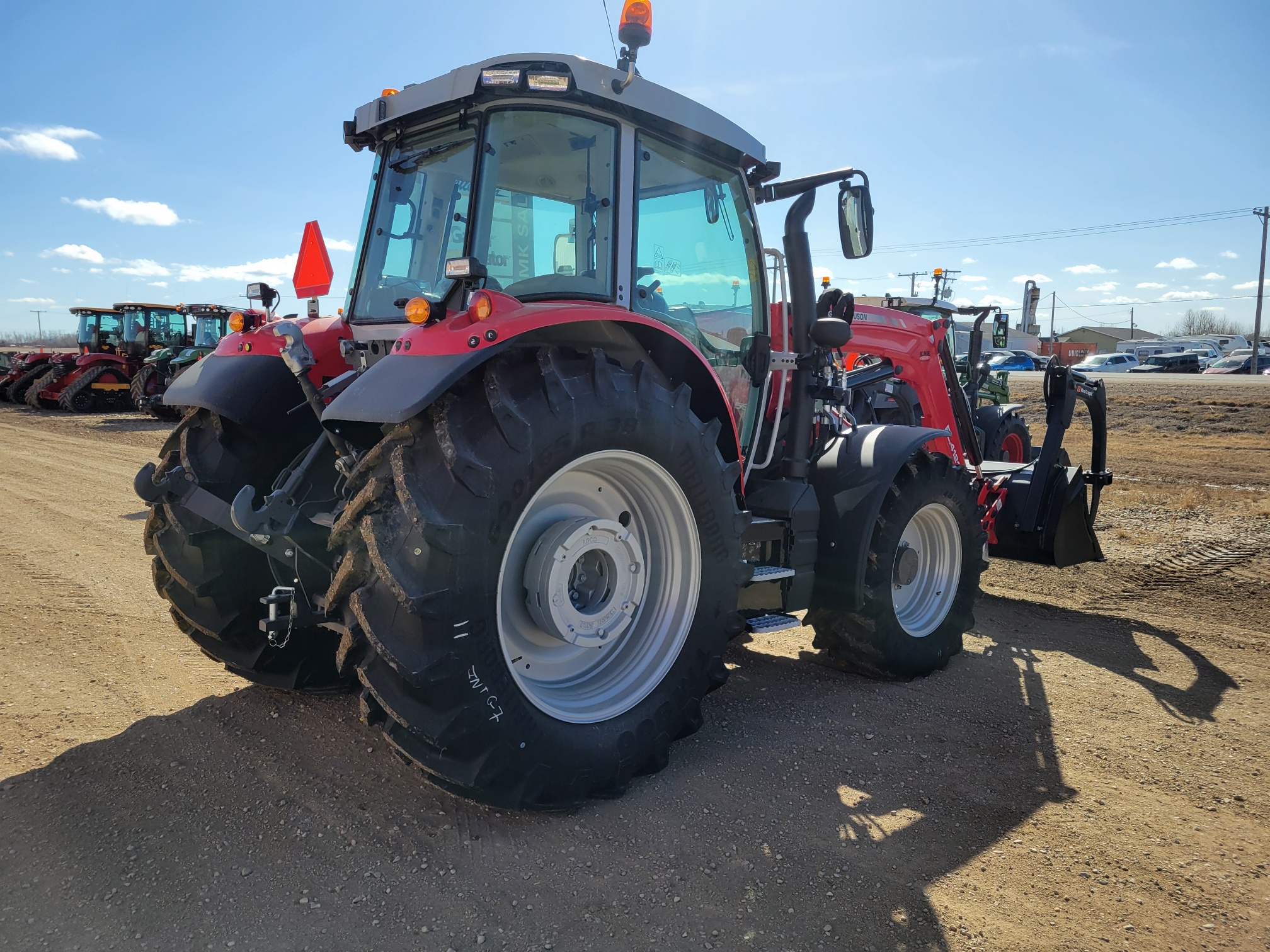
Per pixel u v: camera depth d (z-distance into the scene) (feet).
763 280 11.61
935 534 12.95
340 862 7.20
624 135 9.29
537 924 6.45
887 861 7.47
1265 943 6.49
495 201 8.89
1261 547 20.42
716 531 9.29
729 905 6.75
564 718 8.14
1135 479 32.04
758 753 9.64
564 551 8.32
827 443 12.48
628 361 9.37
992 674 12.48
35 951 6.02
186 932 6.25
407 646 7.00
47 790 8.27
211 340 66.59
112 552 18.45
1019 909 6.84
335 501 9.02
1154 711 11.06
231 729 9.78
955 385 17.57
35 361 68.59
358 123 10.14
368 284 10.35
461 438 7.24
